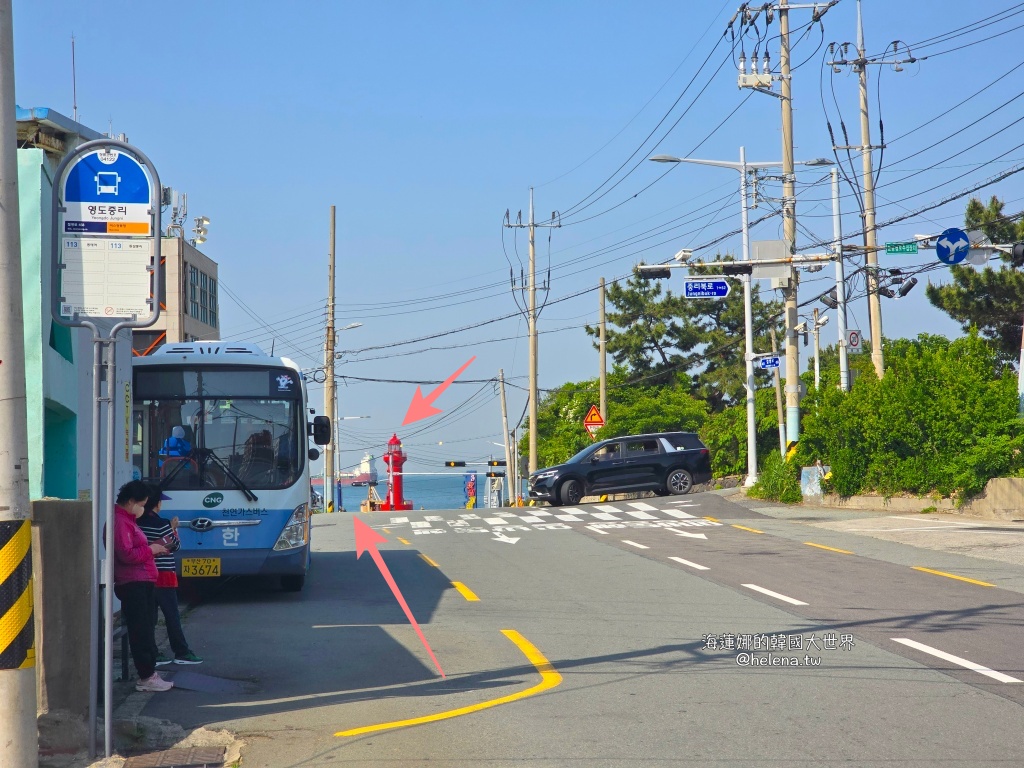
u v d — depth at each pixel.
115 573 8.74
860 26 35.41
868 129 35.34
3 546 6.15
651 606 13.05
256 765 6.71
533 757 6.71
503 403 54.59
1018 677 8.94
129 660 10.01
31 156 9.60
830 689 8.56
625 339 62.00
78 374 10.24
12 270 6.36
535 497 31.88
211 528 13.60
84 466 10.30
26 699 6.16
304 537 14.02
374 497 51.06
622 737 7.16
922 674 9.09
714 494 31.44
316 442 14.81
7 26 6.40
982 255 22.73
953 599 13.12
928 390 25.30
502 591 14.62
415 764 6.61
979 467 23.58
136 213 7.15
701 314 62.78
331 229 49.00
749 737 7.11
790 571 15.99
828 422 28.16
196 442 13.83
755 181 33.66
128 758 6.93
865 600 13.16
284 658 10.17
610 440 32.25
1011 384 24.36
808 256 28.11
